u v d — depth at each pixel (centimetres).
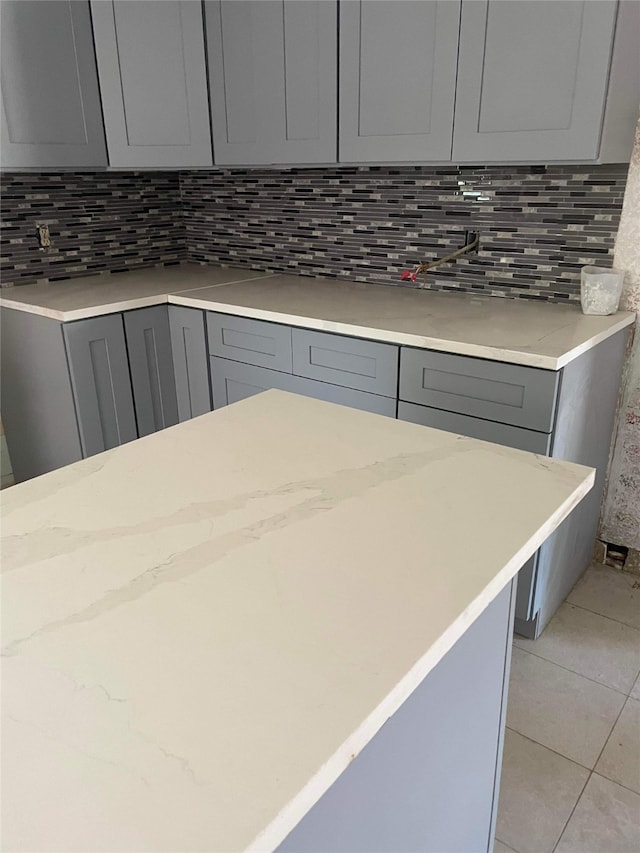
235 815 51
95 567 83
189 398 268
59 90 229
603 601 225
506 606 103
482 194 229
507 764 166
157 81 245
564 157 179
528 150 184
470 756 105
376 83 208
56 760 56
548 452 175
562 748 171
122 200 300
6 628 73
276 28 225
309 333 217
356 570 81
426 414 196
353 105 215
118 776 55
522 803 156
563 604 224
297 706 61
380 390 205
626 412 222
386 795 82
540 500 97
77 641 71
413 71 199
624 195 201
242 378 245
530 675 194
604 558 244
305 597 77
